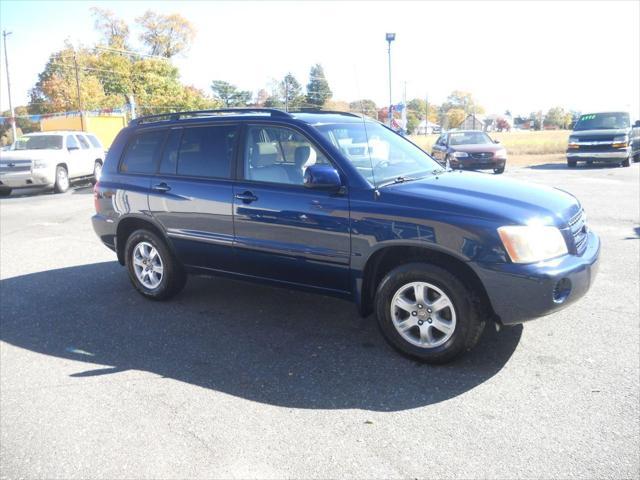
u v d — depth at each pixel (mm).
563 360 4043
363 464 2961
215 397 3738
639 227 8617
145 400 3732
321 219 4297
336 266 4309
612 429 3168
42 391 3914
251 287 6070
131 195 5602
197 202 5059
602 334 4465
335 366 4121
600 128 20188
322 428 3320
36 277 6891
